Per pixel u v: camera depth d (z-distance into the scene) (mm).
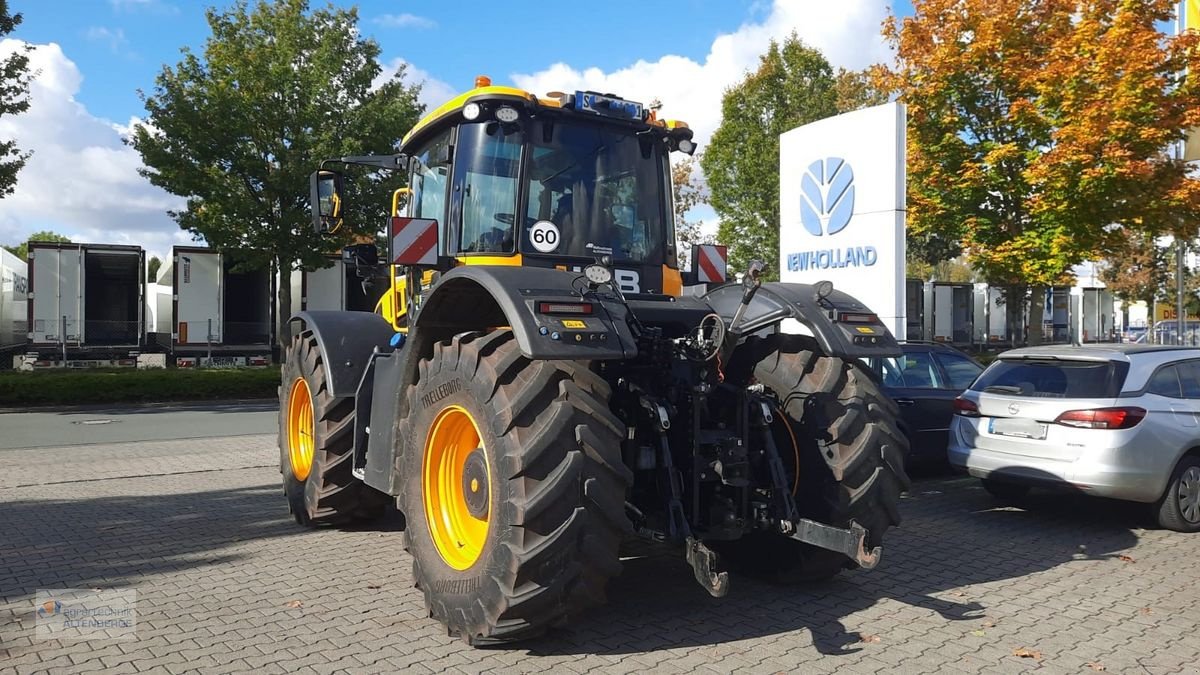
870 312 4656
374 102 21953
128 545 6066
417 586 4402
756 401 4480
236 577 5250
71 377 18391
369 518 6508
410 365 4637
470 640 3975
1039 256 14406
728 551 5219
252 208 20547
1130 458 6363
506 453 3682
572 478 3639
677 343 4340
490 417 3787
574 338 3645
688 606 4660
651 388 4434
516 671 3752
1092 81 12930
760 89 25922
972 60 14086
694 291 5469
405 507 4465
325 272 23203
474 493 4062
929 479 8852
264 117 21078
